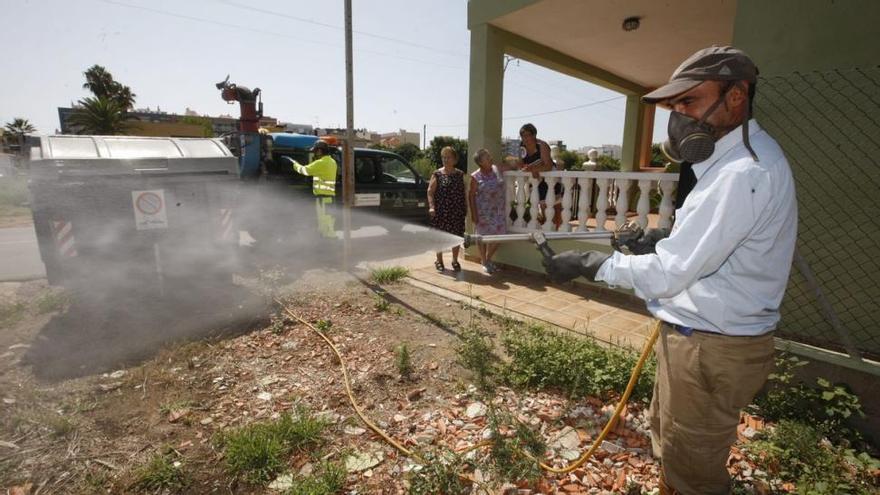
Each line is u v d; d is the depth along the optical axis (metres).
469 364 3.37
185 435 2.69
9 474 2.33
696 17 5.70
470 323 4.31
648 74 8.75
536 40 6.65
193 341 3.95
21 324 4.34
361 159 8.48
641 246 2.05
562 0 5.22
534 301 4.95
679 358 1.64
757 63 3.04
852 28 2.69
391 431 2.73
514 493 2.22
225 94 7.70
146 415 2.88
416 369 3.49
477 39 6.06
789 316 3.12
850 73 2.72
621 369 3.09
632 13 5.61
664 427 1.79
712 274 1.53
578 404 2.96
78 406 2.93
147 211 4.61
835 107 2.80
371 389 3.21
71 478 2.32
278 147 7.98
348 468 2.40
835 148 2.83
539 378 3.23
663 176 4.44
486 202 5.82
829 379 2.70
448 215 6.04
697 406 1.64
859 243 2.82
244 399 3.08
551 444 2.58
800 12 2.85
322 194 6.95
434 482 2.22
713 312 1.52
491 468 2.32
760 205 1.36
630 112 10.09
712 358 1.56
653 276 1.46
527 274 6.03
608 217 7.92
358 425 2.79
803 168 2.95
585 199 5.23
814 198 2.93
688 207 1.47
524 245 6.03
